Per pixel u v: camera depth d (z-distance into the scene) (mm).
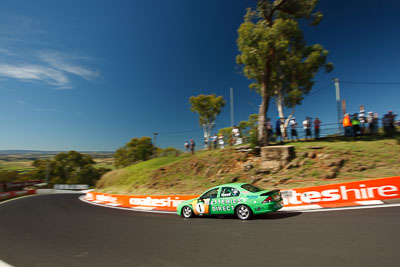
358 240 4758
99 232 7750
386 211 6977
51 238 7285
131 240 6398
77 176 67625
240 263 4105
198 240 5887
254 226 6848
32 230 8859
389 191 8414
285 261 4004
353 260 3783
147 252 5207
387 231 5176
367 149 13836
